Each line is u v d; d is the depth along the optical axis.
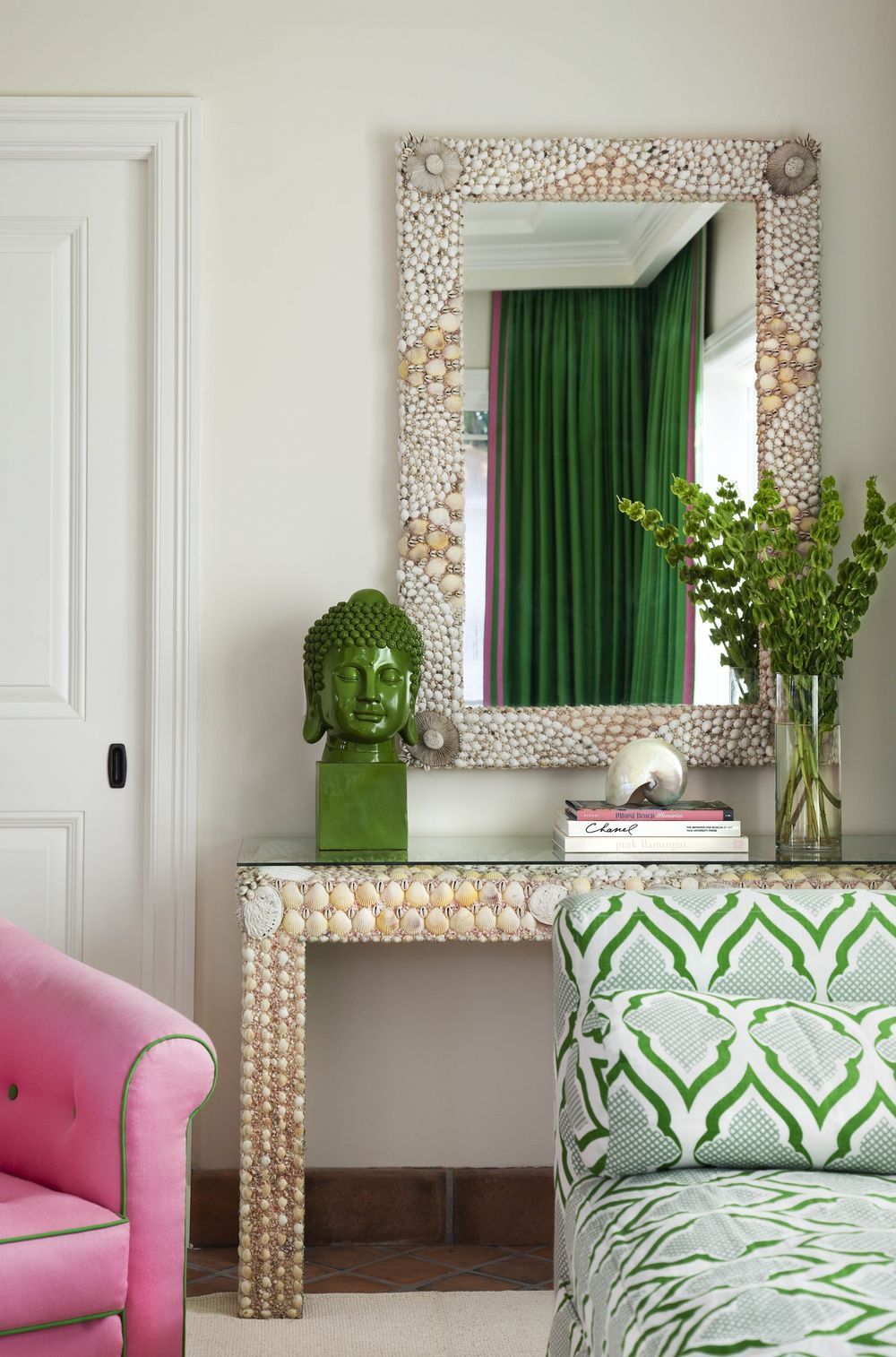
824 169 2.76
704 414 2.72
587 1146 1.62
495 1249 2.64
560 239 2.70
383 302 2.71
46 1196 1.67
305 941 2.31
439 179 2.67
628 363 2.71
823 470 2.75
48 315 2.70
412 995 2.71
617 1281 1.40
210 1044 1.70
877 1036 1.64
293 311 2.71
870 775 2.75
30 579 2.69
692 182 2.70
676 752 2.46
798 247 2.71
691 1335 1.21
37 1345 1.54
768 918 1.79
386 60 2.71
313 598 2.70
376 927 2.31
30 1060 1.82
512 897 2.32
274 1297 2.29
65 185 2.71
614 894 1.83
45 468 2.70
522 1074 2.71
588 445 2.70
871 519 2.52
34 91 2.68
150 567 2.69
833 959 1.77
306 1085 2.69
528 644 2.69
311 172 2.71
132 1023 1.70
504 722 2.67
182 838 2.65
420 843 2.61
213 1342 2.18
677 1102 1.57
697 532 2.59
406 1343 2.18
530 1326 2.25
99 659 2.69
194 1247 2.63
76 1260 1.55
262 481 2.70
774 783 2.65
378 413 2.71
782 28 2.74
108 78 2.69
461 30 2.72
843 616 2.54
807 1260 1.29
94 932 2.68
